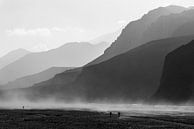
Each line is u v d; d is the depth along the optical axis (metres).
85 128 63.72
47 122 76.38
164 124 71.75
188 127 65.44
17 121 79.31
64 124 71.62
